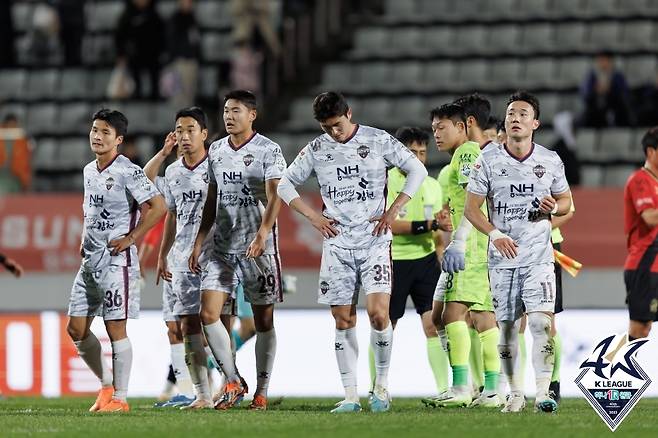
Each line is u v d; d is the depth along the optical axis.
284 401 39.34
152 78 67.94
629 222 35.78
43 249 54.19
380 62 70.25
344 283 30.59
